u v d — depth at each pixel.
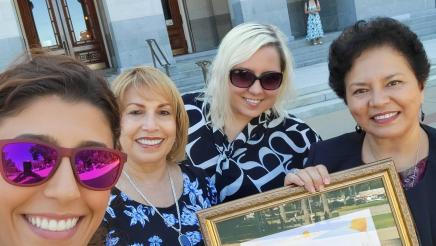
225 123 2.44
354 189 1.62
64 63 1.10
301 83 9.42
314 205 1.63
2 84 1.01
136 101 2.03
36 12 14.44
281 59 2.46
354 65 1.64
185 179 2.16
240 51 2.33
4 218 0.99
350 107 1.71
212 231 1.61
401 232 1.57
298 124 2.55
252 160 2.40
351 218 1.62
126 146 2.02
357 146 1.84
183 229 1.97
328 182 1.61
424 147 1.69
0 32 11.09
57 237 1.03
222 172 2.38
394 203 1.58
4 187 0.98
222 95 2.41
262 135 2.46
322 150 1.90
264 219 1.63
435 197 1.59
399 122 1.63
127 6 12.20
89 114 1.08
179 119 2.18
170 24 16.45
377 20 1.67
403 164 1.70
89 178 1.06
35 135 1.00
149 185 2.03
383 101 1.59
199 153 2.41
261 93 2.37
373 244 1.59
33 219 1.01
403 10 15.01
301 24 17.31
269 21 13.69
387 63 1.58
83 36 14.95
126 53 12.31
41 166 0.99
